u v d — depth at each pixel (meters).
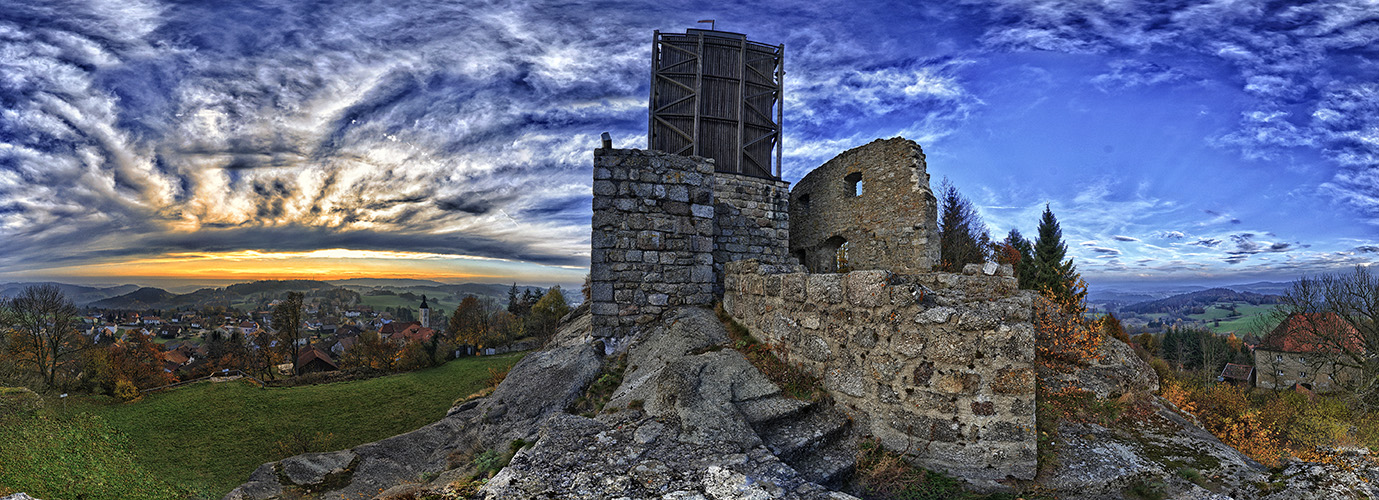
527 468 3.74
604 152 9.20
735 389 5.17
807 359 5.51
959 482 4.01
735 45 18.97
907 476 4.09
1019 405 4.07
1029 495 3.83
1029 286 19.77
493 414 6.34
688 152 18.36
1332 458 4.40
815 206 20.12
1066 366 7.54
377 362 38.34
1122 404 5.93
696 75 18.50
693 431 4.24
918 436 4.31
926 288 4.59
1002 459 4.04
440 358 35.59
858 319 4.88
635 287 9.11
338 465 5.68
